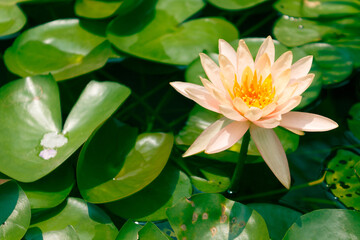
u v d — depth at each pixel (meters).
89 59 1.13
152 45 1.14
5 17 1.17
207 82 0.99
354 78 1.14
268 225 1.01
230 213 1.00
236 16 1.23
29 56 1.13
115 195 1.01
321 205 1.03
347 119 1.10
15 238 0.98
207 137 1.00
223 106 0.97
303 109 1.11
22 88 1.07
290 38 1.16
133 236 0.99
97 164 1.04
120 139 1.06
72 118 1.06
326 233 0.98
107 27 1.15
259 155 1.06
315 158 1.07
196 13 1.22
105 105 1.06
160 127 1.11
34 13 1.23
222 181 1.05
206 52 1.12
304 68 1.01
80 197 1.03
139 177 1.03
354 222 0.98
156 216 1.01
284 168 0.99
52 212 1.01
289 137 1.07
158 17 1.16
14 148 1.04
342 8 1.19
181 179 1.04
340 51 1.14
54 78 1.11
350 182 1.04
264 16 1.22
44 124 1.05
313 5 1.19
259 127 1.00
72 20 1.17
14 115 1.06
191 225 0.99
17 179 1.01
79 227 1.00
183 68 1.16
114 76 1.16
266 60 1.00
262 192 1.05
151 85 1.16
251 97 1.01
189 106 1.14
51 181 1.03
